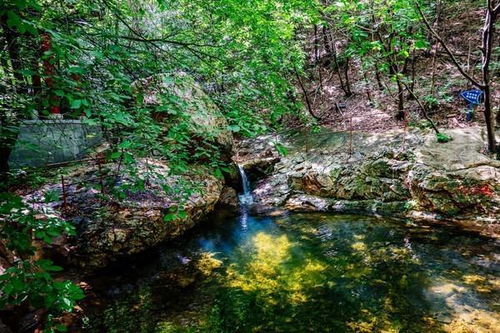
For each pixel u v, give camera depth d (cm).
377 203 717
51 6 262
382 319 379
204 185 758
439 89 966
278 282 480
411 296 415
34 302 169
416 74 1091
